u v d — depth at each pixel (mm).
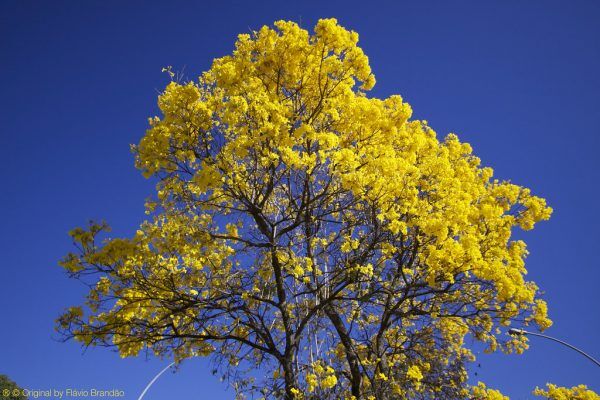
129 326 8375
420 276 9156
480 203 9375
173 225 8773
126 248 7785
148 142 7793
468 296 9422
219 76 7430
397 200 8172
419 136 9094
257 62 8094
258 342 9484
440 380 10781
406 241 9680
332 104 8055
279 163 8062
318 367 7855
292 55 7980
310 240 9289
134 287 8219
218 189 8266
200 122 7840
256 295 9164
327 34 7586
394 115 8305
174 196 8547
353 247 8492
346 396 8727
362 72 7836
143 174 8055
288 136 7551
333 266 9102
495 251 8664
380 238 8883
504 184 9836
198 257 8773
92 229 7652
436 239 8664
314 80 8156
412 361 10398
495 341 10148
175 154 7984
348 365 9914
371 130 8211
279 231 9156
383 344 10742
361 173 7598
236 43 8039
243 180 8117
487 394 10883
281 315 9414
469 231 8641
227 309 8609
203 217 9109
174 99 7672
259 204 8844
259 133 7387
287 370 8469
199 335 8711
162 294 8469
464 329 11102
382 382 9188
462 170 10000
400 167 8031
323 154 7473
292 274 8844
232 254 8992
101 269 7719
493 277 8211
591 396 11492
